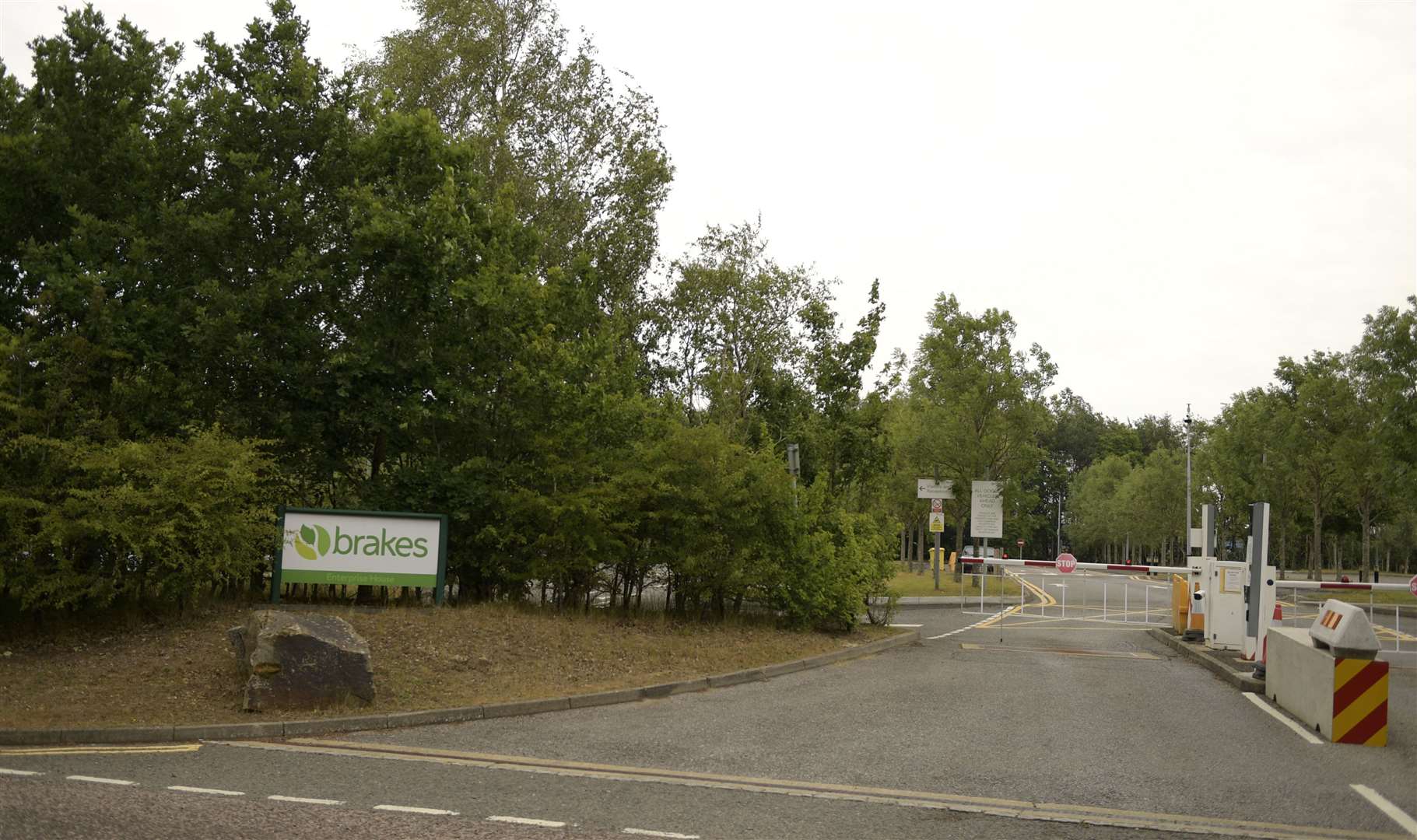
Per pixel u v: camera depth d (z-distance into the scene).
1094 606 35.38
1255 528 16.12
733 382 29.97
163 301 16.73
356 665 11.24
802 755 9.43
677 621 18.47
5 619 13.91
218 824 6.69
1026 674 15.58
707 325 31.62
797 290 31.78
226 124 17.47
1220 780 8.53
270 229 17.62
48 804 7.11
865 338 25.19
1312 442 49.41
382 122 18.47
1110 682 14.73
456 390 17.55
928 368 46.53
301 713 10.74
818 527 20.89
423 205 17.91
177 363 16.58
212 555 14.09
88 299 15.80
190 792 7.63
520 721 11.12
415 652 13.39
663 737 10.24
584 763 9.00
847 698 12.98
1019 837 6.80
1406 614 33.09
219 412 16.50
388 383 17.59
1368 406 47.59
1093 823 7.18
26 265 15.91
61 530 13.02
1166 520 74.69
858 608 20.22
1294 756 9.55
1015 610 31.95
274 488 16.06
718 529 18.73
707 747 9.79
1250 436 55.72
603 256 29.06
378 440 18.17
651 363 31.19
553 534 17.56
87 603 14.23
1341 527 61.56
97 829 6.46
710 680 13.84
